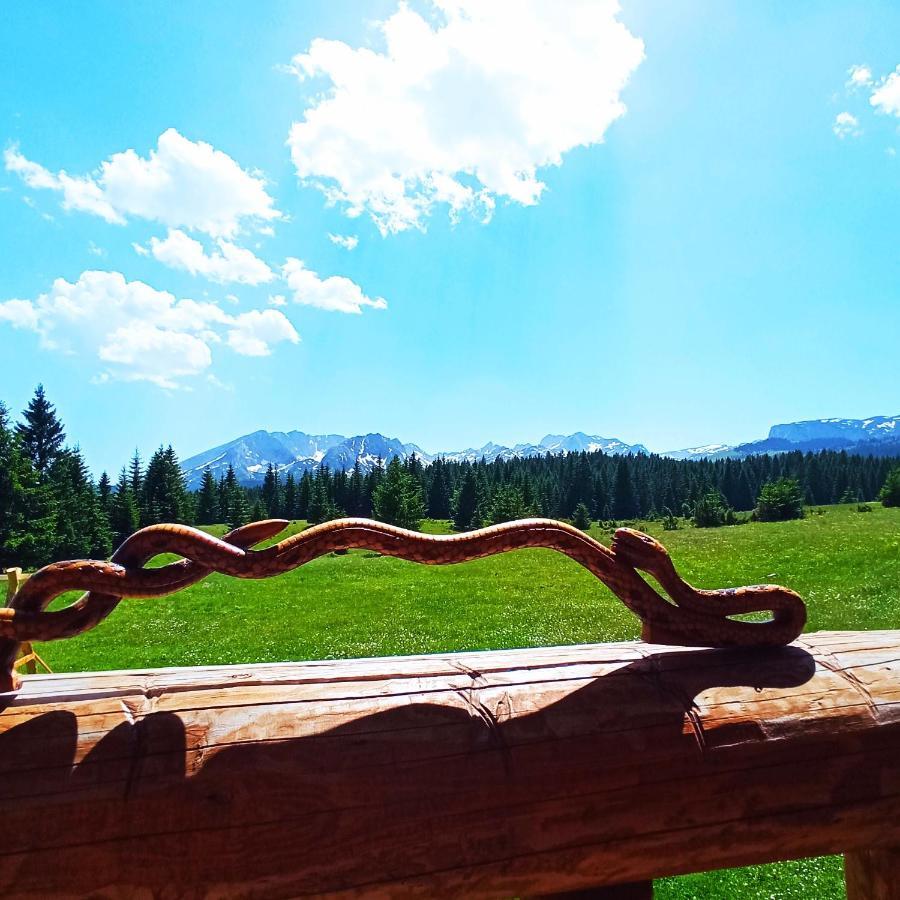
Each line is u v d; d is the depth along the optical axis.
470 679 1.62
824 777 1.54
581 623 12.34
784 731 1.56
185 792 1.27
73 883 1.20
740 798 1.49
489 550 1.70
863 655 1.84
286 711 1.44
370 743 1.39
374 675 1.61
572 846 1.40
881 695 1.66
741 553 22.48
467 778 1.37
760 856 1.54
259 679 1.56
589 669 1.70
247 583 19.92
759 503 44.28
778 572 17.22
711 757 1.49
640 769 1.45
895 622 10.77
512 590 17.02
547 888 1.42
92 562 1.48
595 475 74.25
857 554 18.98
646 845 1.45
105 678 1.57
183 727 1.37
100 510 38.97
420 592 17.22
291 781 1.31
